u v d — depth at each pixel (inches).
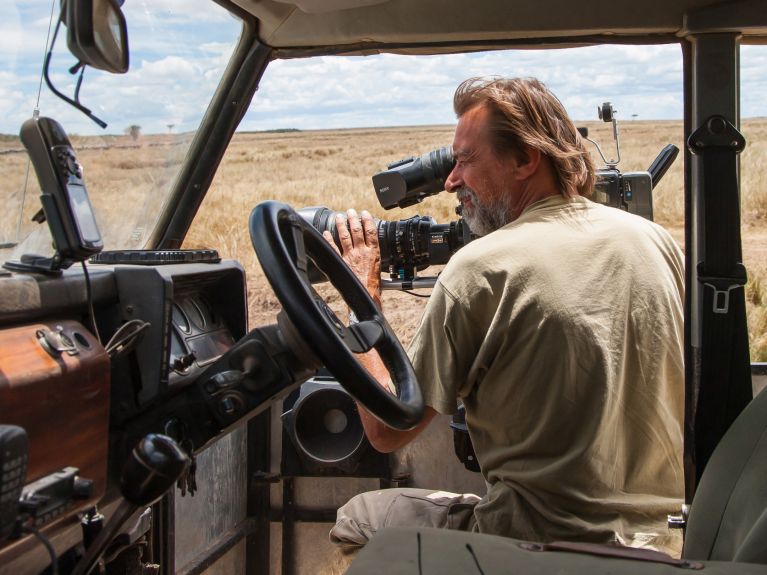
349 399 118.1
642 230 78.6
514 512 74.7
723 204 81.4
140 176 93.8
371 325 65.2
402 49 101.9
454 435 107.8
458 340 75.3
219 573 115.0
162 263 71.3
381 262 101.9
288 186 388.8
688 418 82.9
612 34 92.4
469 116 82.1
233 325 78.1
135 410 60.5
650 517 75.1
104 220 88.4
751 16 84.4
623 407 75.1
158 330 60.3
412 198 104.0
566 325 71.9
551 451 73.7
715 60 85.6
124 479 47.9
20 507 43.7
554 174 80.7
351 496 123.6
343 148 502.6
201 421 59.6
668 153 112.7
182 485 60.4
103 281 59.5
